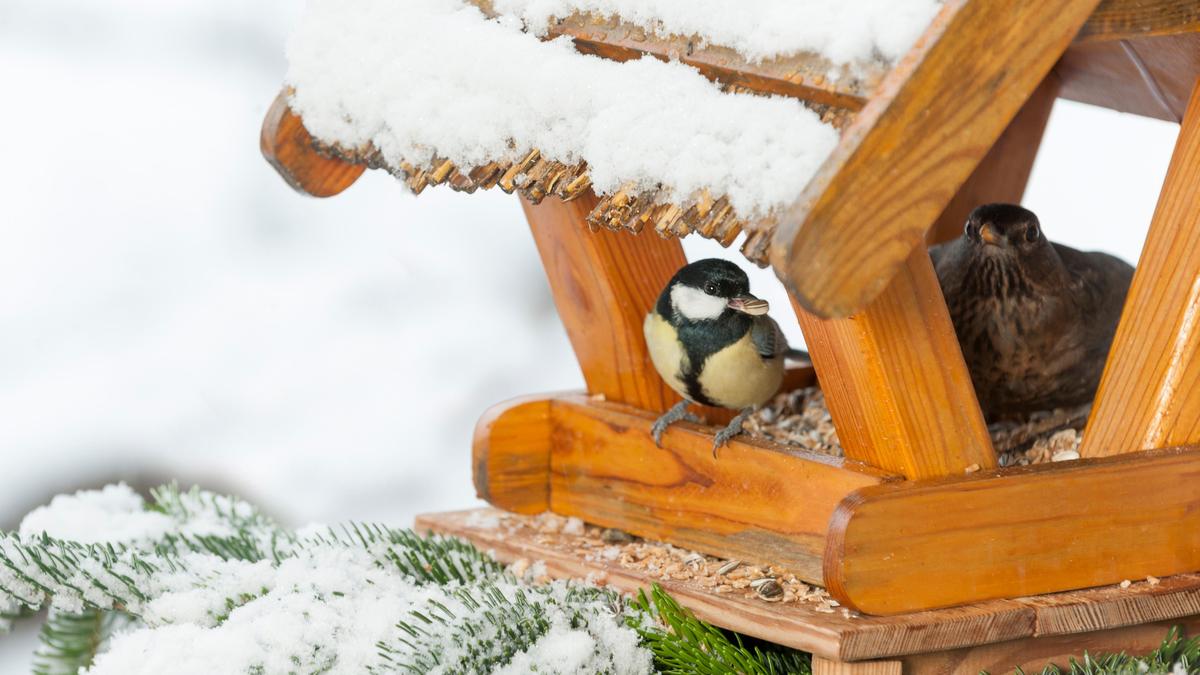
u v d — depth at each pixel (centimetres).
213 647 317
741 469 358
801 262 243
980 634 304
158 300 733
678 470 376
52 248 736
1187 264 340
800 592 331
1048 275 374
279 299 741
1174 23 283
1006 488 313
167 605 344
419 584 373
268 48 775
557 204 401
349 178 399
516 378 720
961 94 254
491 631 324
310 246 757
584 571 365
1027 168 473
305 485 675
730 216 271
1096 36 275
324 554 371
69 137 755
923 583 306
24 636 552
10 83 755
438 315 746
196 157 756
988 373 384
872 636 295
